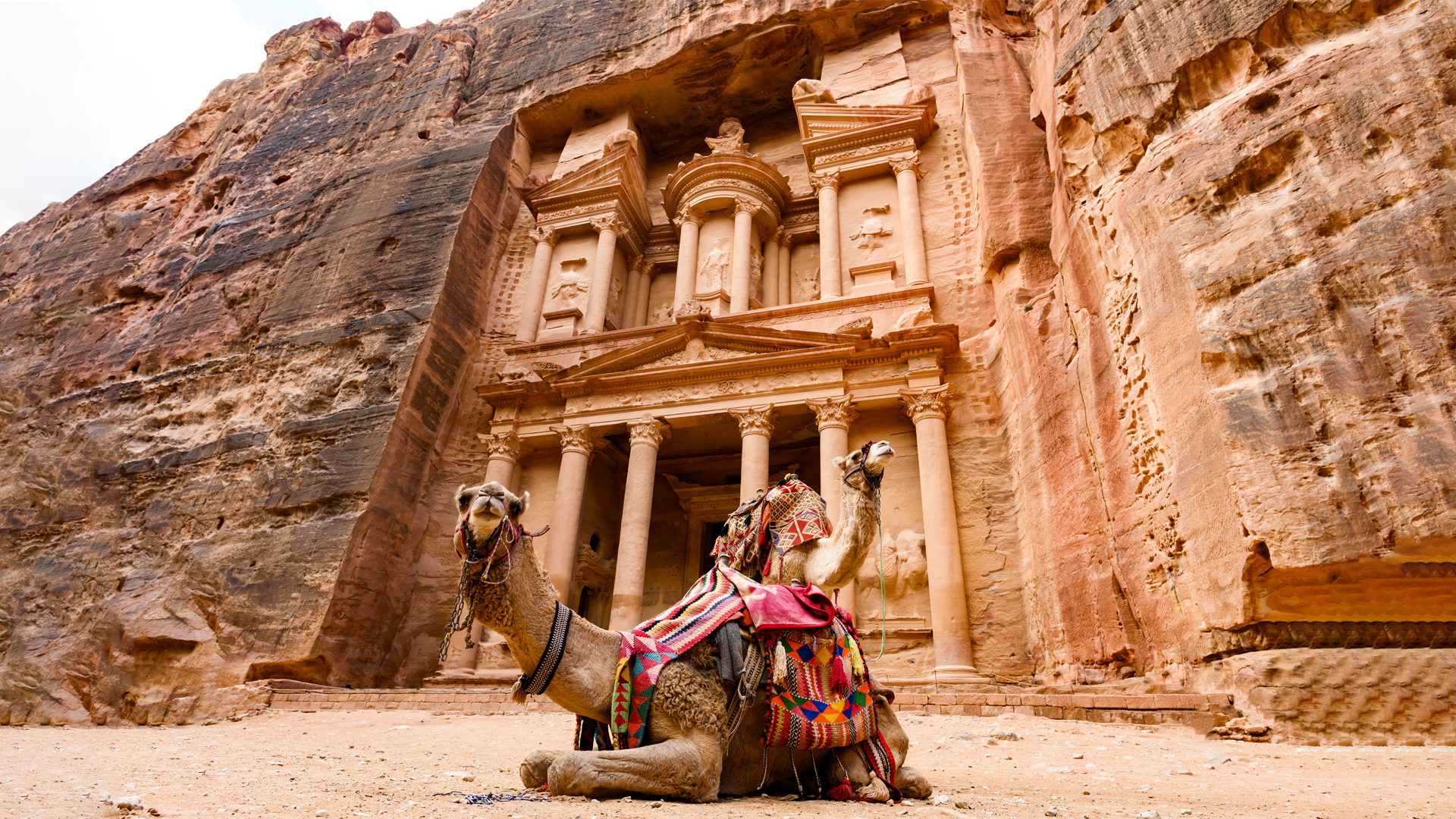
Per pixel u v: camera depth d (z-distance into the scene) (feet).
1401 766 19.66
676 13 95.30
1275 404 27.96
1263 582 27.04
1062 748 25.72
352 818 10.00
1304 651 26.14
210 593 62.13
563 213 87.25
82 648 61.82
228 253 91.09
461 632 63.41
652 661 11.87
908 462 61.05
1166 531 33.78
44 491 76.64
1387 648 25.50
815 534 13.57
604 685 11.85
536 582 11.96
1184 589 32.12
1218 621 28.91
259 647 57.67
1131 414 37.60
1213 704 28.40
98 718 57.82
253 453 70.44
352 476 64.23
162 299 94.53
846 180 78.38
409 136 94.89
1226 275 31.01
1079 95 44.09
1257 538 26.78
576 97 96.02
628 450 74.43
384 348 71.97
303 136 102.78
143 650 60.18
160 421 78.79
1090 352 42.98
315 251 84.58
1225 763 21.29
